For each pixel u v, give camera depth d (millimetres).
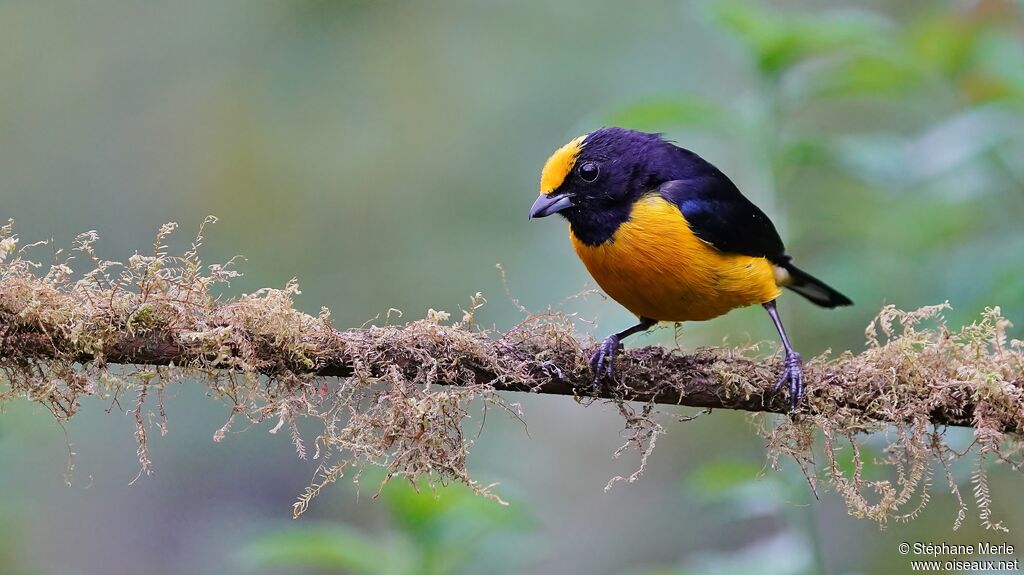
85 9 15469
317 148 14828
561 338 7062
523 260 13906
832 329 11734
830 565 12203
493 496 6637
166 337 6266
